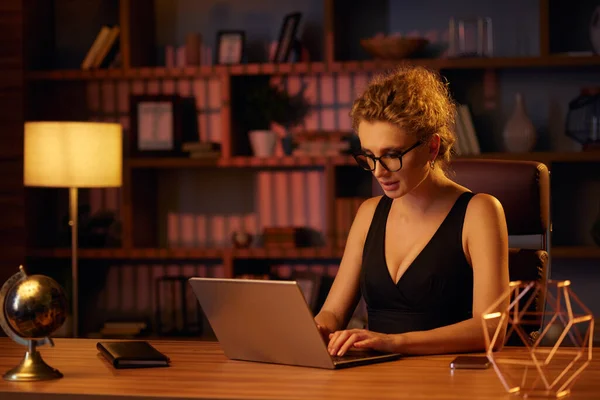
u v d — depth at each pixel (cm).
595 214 524
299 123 545
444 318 247
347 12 537
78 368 198
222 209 554
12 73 516
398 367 196
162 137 530
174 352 219
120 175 470
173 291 538
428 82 238
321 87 542
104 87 554
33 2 532
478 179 286
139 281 555
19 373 185
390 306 253
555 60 491
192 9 549
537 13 521
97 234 536
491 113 527
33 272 528
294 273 535
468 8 527
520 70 524
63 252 521
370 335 212
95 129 456
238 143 539
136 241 530
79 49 559
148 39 546
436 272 246
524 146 504
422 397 163
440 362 203
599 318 476
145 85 553
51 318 186
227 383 179
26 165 463
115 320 551
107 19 556
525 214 283
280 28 543
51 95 554
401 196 235
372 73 533
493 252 239
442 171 263
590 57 488
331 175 509
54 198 557
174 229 557
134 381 182
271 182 550
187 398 166
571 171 525
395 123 225
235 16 546
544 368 193
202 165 517
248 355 205
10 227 518
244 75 541
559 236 526
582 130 502
